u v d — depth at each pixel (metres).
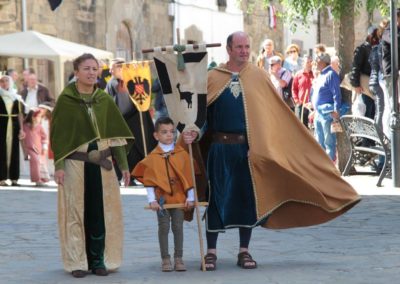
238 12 62.91
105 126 14.19
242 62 14.59
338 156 29.09
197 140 14.47
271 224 14.66
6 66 39.88
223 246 16.34
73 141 13.99
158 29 53.88
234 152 14.36
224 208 14.30
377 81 27.38
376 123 26.42
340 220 19.06
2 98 29.11
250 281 13.23
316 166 14.52
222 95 14.44
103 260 14.07
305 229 18.02
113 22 48.66
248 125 14.33
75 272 13.81
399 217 19.41
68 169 13.99
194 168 14.53
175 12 55.28
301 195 14.38
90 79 14.12
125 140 14.38
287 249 15.90
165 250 14.20
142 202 23.05
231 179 14.38
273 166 14.24
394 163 25.09
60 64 35.12
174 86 14.46
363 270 13.84
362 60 28.89
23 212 21.66
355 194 14.48
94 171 14.05
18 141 29.27
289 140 14.52
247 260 14.29
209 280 13.37
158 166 14.20
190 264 14.74
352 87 29.30
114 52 48.81
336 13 31.42
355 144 28.62
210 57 59.91
